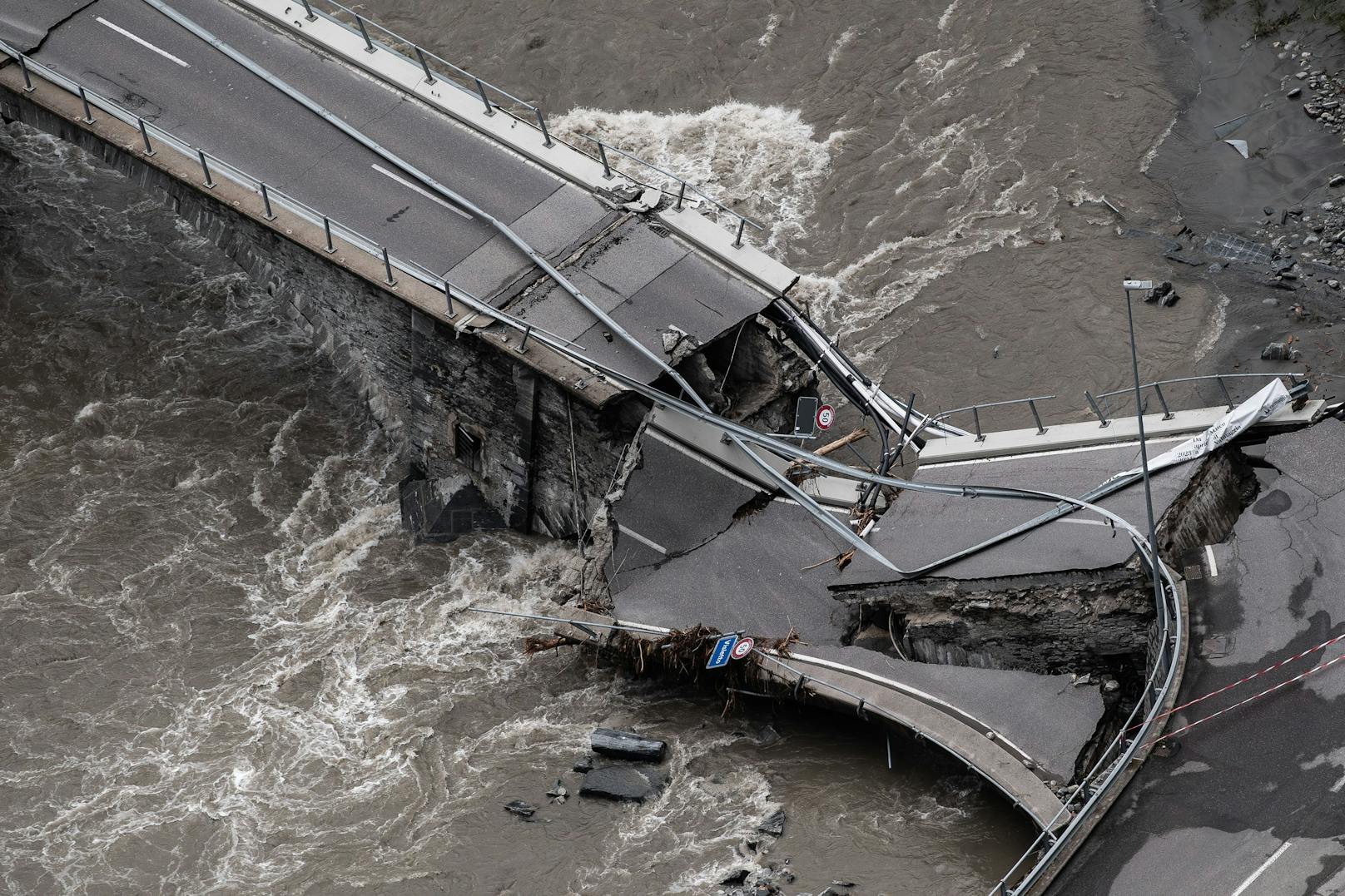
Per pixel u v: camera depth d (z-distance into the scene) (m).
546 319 69.69
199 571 73.38
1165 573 57.97
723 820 59.66
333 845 60.66
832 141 92.62
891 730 60.41
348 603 71.69
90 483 77.62
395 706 66.44
